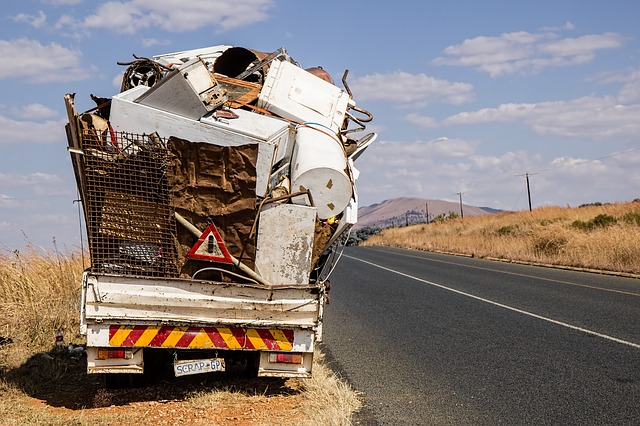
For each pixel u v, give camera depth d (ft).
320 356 30.78
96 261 22.81
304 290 23.61
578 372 26.78
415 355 31.01
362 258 113.50
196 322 22.93
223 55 31.53
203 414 21.75
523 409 22.13
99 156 22.54
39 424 19.63
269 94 26.94
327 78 33.55
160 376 26.20
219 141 23.02
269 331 23.58
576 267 82.94
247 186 22.94
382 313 44.68
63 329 34.63
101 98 25.85
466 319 41.06
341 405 22.11
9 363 28.43
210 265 23.41
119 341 22.44
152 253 23.04
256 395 24.17
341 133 29.17
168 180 22.82
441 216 293.84
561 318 40.22
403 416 21.72
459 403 23.06
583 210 155.43
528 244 108.27
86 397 24.14
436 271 80.43
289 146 24.98
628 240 82.89
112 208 22.75
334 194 24.52
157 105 23.16
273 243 23.44
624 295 51.42
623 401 22.65
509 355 30.32
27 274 41.29
